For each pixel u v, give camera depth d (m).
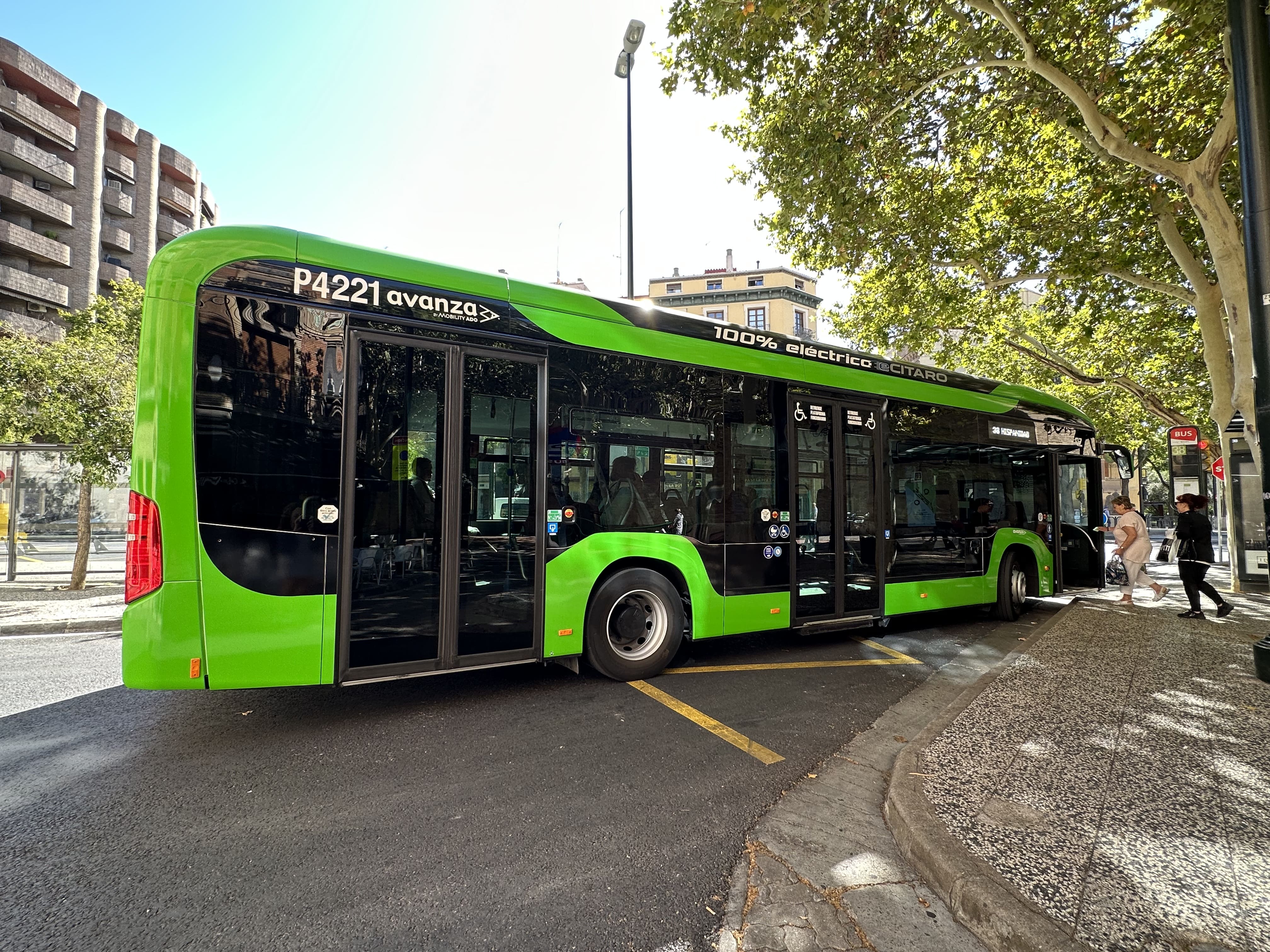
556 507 4.98
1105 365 18.17
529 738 4.14
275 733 4.18
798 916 2.32
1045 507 9.29
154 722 4.39
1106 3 8.45
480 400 4.69
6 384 9.65
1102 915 2.17
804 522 6.45
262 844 2.82
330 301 4.18
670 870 2.64
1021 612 8.84
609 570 5.34
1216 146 8.27
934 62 9.29
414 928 2.25
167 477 3.71
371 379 4.30
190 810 3.13
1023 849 2.60
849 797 3.34
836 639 7.43
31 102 39.31
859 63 8.82
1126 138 8.59
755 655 6.57
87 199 42.66
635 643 5.51
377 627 4.23
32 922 2.26
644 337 5.54
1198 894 2.30
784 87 9.30
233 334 3.90
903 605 7.19
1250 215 4.70
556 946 2.16
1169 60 9.41
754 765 3.75
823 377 6.73
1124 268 12.59
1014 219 12.53
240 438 3.89
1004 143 11.19
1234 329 8.38
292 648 3.97
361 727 4.31
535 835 2.92
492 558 4.68
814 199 9.57
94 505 13.35
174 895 2.44
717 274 51.44
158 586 3.68
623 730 4.30
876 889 2.51
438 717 4.52
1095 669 5.50
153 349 3.75
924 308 13.97
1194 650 6.24
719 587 5.82
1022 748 3.71
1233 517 11.66
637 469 5.42
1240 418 11.34
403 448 4.38
